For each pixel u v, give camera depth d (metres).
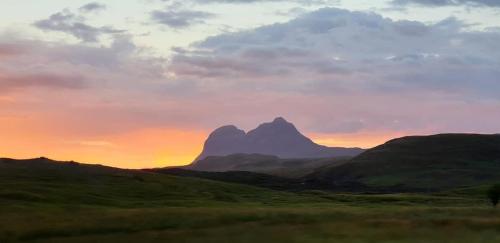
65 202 82.69
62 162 154.75
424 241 36.16
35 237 43.50
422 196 133.88
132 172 147.38
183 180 142.00
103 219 50.69
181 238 39.31
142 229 46.41
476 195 139.62
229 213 54.75
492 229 41.91
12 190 90.50
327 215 53.41
